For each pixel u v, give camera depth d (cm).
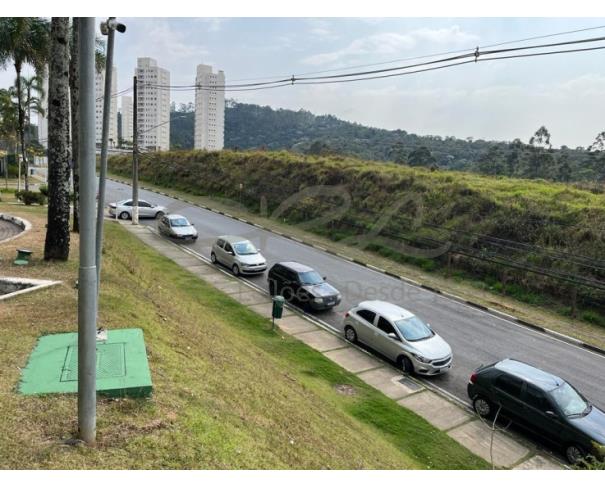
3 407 562
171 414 623
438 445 952
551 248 2252
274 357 1232
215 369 866
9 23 2470
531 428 998
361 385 1178
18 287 1114
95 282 498
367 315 1422
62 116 1309
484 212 2669
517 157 5166
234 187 4341
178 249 2511
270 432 698
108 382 648
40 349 741
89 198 468
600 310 1878
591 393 1230
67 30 1269
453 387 1227
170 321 1083
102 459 498
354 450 773
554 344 1570
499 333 1633
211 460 553
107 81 712
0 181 5478
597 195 2572
